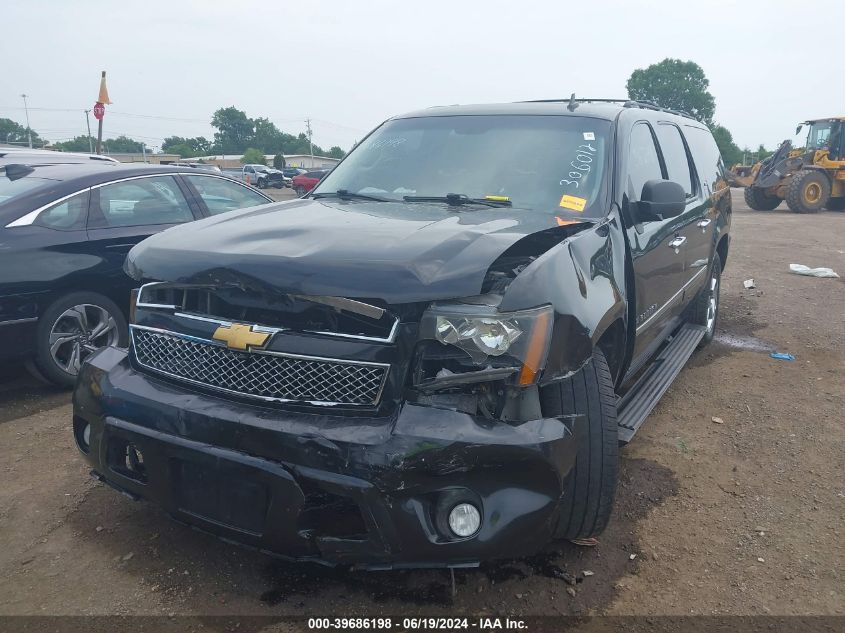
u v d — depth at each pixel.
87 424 2.92
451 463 2.28
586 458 2.69
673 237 4.24
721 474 3.79
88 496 3.48
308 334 2.44
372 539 2.32
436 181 3.72
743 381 5.30
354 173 4.05
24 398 4.88
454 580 2.76
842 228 15.69
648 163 4.16
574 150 3.68
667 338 5.26
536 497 2.39
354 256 2.47
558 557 2.97
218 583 2.79
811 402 4.86
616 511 3.38
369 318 2.40
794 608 2.70
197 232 2.98
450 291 2.36
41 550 3.02
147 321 2.80
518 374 2.37
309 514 2.40
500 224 2.97
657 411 4.69
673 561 2.99
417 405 2.36
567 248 2.76
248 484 2.42
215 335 2.54
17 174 5.23
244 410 2.46
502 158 3.73
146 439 2.58
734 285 8.95
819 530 3.25
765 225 16.38
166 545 3.05
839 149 20.20
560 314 2.48
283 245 2.64
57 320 4.74
